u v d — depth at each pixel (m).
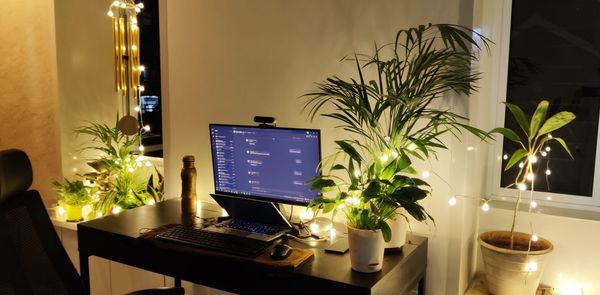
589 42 2.23
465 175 2.11
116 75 3.09
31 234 1.64
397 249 1.93
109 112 3.61
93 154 3.54
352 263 1.72
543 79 2.33
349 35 2.29
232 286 1.86
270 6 2.48
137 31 3.10
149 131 3.59
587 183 2.28
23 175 1.65
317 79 2.39
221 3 2.63
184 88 2.81
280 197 2.25
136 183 3.18
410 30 1.88
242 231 2.10
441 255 2.16
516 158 2.07
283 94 2.49
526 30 2.35
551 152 2.34
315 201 1.83
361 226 1.71
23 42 3.40
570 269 2.21
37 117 3.45
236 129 2.32
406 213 2.21
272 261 1.77
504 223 2.35
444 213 2.14
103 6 3.51
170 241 2.01
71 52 3.35
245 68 2.59
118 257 2.14
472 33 2.04
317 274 1.69
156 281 2.84
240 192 2.37
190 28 2.75
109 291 3.03
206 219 2.31
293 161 2.19
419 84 1.85
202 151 2.78
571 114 1.89
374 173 1.82
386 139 1.98
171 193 2.93
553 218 2.23
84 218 3.15
